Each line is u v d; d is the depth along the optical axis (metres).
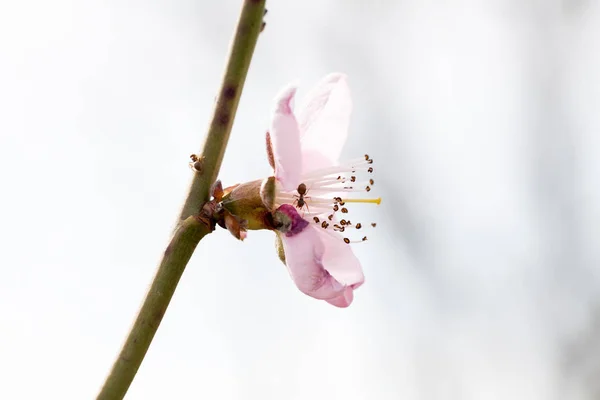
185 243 0.25
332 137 0.27
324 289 0.26
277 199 0.26
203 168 0.25
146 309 0.25
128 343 0.25
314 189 0.27
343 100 0.27
